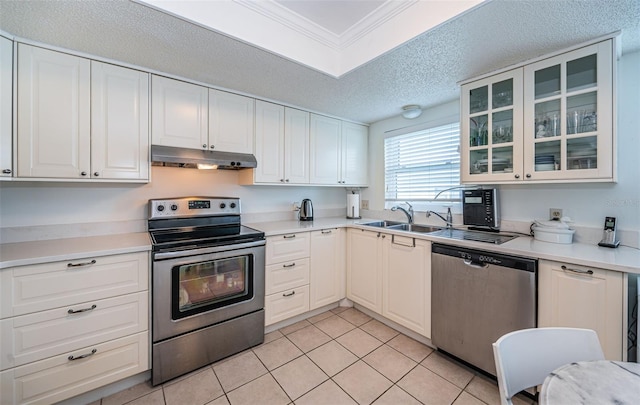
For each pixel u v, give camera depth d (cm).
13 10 129
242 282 210
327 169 302
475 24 143
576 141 164
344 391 164
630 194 165
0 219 171
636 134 164
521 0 125
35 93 156
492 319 170
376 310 250
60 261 143
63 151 165
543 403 68
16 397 134
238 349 203
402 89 231
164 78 200
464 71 197
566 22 140
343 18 182
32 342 137
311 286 255
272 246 227
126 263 161
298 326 244
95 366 153
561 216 190
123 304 161
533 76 177
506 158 194
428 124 279
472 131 211
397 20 165
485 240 188
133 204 215
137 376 171
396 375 178
